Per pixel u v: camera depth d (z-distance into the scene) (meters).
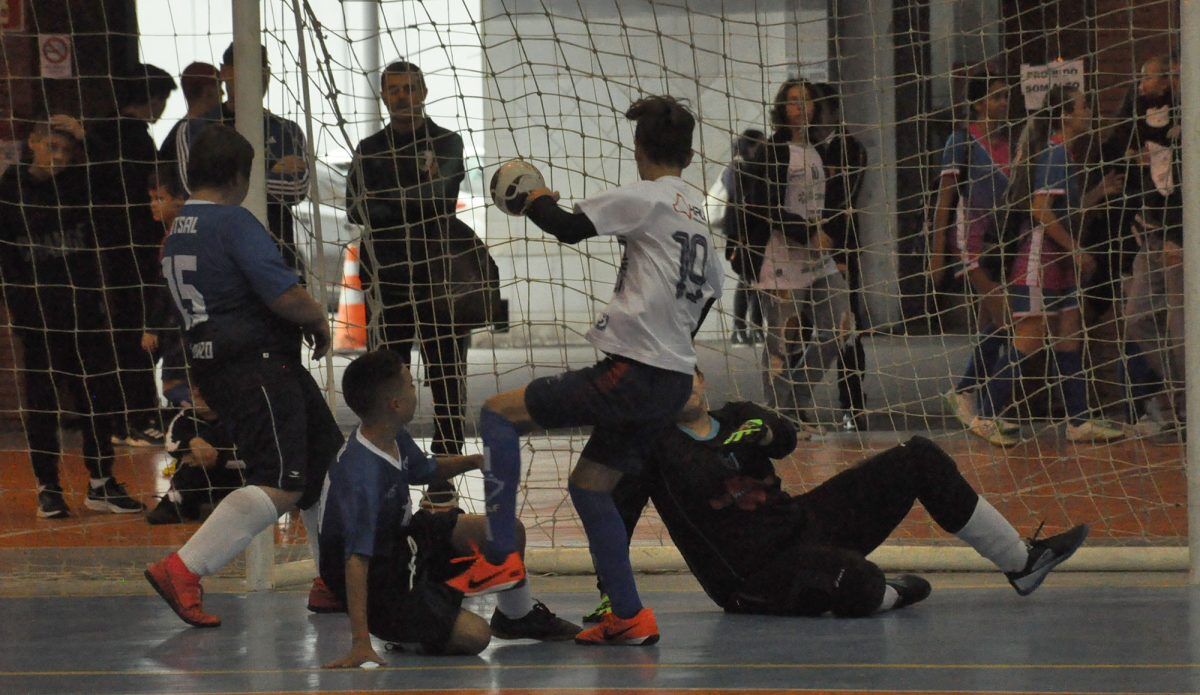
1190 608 7.86
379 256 11.18
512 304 23.94
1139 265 14.52
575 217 6.54
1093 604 8.04
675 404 6.70
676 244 6.64
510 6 21.08
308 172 10.00
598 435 6.89
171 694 6.09
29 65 14.82
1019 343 14.13
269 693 6.08
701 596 8.81
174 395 14.50
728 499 7.74
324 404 8.27
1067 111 13.51
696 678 6.22
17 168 12.14
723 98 18.50
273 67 10.23
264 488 7.89
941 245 14.52
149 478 13.94
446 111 22.06
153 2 20.42
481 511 11.73
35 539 11.12
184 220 7.90
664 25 18.83
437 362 11.19
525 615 7.29
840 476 8.09
